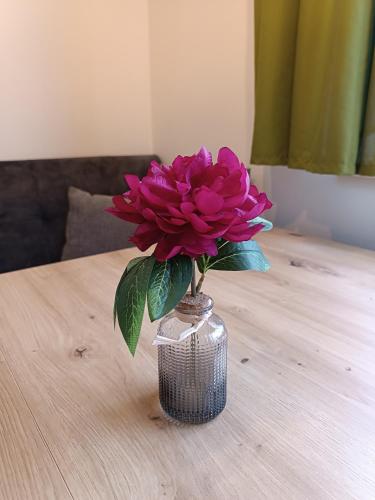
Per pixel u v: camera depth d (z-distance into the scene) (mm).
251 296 929
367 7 1130
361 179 1408
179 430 525
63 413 561
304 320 811
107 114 2264
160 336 540
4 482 450
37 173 1894
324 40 1222
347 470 456
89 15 2092
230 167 485
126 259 1227
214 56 1886
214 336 549
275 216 1764
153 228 458
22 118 2014
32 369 665
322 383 611
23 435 520
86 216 1807
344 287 982
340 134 1210
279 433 514
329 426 523
